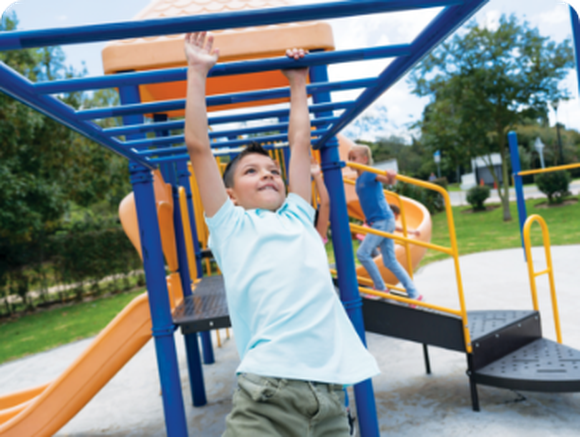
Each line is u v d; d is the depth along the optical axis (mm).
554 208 16141
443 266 8820
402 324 3199
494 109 15297
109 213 22188
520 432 2688
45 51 12039
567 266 7203
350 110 1918
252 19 979
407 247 3916
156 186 3189
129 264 11977
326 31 2238
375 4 981
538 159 33000
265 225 1434
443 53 15586
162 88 3111
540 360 3025
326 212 2354
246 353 1280
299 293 1323
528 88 14875
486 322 3385
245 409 1218
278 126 2672
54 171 12711
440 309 3072
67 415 3041
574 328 4367
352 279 2461
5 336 8352
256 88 3365
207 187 1385
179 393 2398
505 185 15664
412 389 3566
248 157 1572
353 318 2443
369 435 2412
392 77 1516
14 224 10758
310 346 1265
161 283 2395
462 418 2959
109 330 3043
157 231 2395
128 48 2199
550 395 3166
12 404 3803
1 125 9922
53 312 10234
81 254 11328
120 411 4051
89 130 1645
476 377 2984
